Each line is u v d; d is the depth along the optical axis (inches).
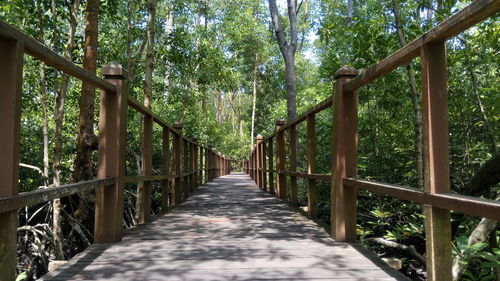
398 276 95.4
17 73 69.7
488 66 222.7
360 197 237.8
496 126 189.5
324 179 152.6
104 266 104.2
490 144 208.1
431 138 75.9
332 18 521.7
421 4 203.6
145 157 182.1
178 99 475.8
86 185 105.3
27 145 317.1
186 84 461.7
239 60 948.0
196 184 394.9
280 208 231.5
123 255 115.6
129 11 337.1
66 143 350.9
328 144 294.0
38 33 247.3
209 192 350.9
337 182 135.4
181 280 92.4
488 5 58.4
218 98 1371.8
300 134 412.2
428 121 76.0
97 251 120.3
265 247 126.2
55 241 210.1
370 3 338.0
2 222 67.9
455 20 66.3
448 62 193.2
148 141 182.7
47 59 82.3
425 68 77.1
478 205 60.5
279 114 682.8
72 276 95.3
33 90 320.2
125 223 287.3
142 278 93.8
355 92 136.4
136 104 154.9
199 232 153.3
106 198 132.6
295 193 229.1
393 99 224.7
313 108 172.6
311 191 183.6
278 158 282.7
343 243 131.8
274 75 1159.6
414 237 188.5
